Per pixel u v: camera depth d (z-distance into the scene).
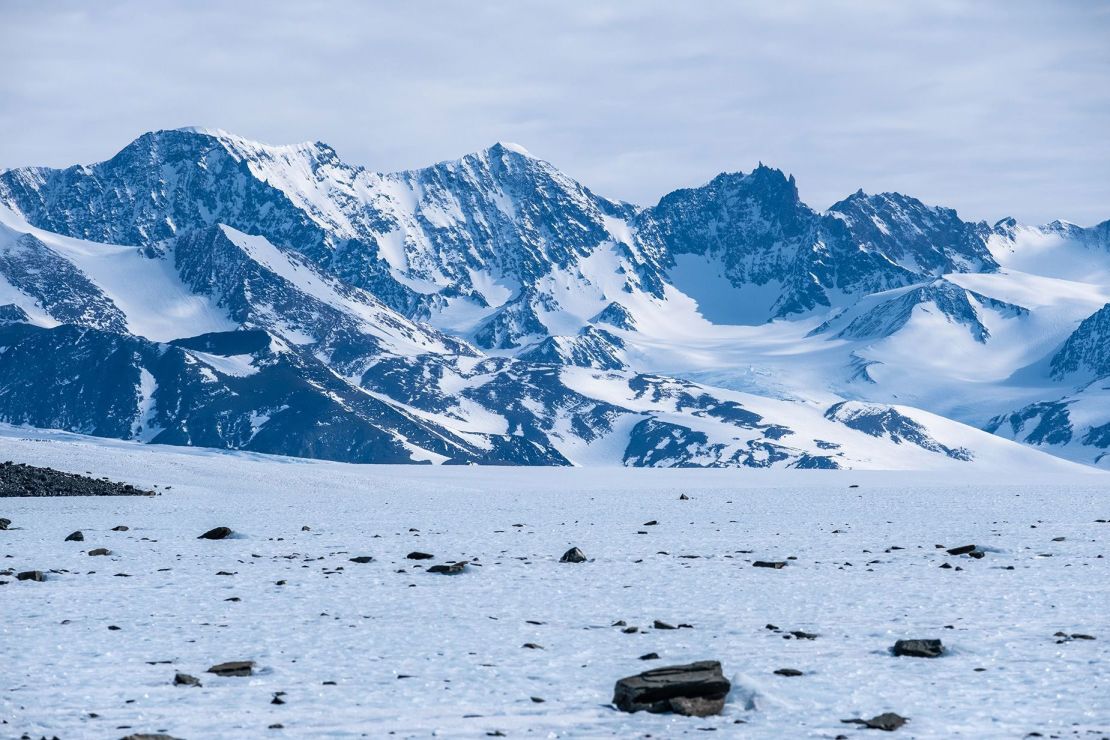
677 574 91.12
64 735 44.62
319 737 44.62
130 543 114.31
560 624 68.44
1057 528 135.38
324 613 72.00
